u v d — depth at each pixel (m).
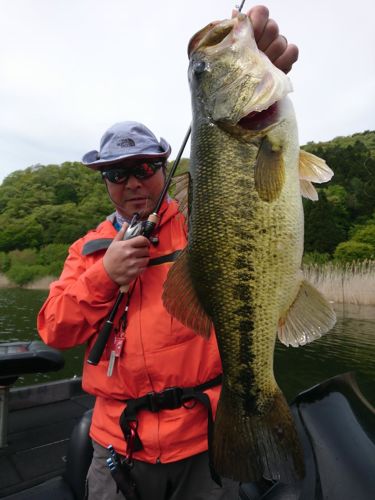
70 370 7.23
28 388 3.89
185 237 1.89
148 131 2.04
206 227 1.49
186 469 1.67
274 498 1.58
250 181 1.44
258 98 1.43
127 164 1.90
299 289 1.45
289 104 1.48
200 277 1.51
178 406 1.66
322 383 1.77
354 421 1.56
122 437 1.73
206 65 1.54
